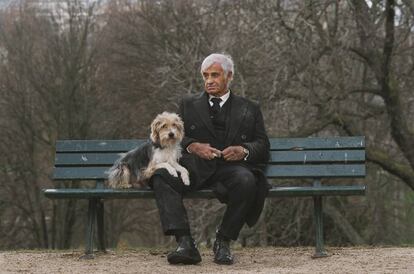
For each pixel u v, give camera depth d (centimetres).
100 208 727
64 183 2297
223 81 650
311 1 1489
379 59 1577
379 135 1766
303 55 1519
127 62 2309
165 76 1755
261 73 1530
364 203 1781
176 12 2077
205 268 593
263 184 628
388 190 1844
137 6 2314
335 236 1725
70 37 2372
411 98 1692
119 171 660
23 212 2478
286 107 1527
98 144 712
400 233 1819
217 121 652
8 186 2441
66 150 713
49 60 2381
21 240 2539
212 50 1599
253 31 1533
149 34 2212
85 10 2398
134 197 638
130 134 2316
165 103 1920
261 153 643
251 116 651
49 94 2375
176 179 614
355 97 1697
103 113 2377
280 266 607
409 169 1636
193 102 661
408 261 623
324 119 1565
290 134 1522
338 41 1541
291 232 1641
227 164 639
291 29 1523
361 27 1555
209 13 1719
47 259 671
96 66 2386
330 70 1565
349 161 689
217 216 1559
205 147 629
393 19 1518
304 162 692
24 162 2431
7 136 2425
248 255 689
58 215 2458
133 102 2297
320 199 658
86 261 650
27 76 2381
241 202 609
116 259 666
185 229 605
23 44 2386
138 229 2630
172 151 643
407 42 1672
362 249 736
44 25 2397
